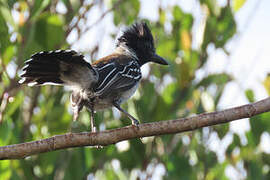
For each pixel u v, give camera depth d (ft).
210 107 38.52
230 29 40.11
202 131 40.37
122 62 35.47
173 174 39.14
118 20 42.63
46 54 29.60
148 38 39.78
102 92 32.12
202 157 39.83
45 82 30.76
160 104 39.24
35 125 40.83
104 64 34.45
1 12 36.68
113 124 38.99
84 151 37.78
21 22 38.06
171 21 41.98
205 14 40.96
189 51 40.34
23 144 27.99
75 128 39.40
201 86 39.24
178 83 39.73
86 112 39.24
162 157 39.75
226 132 40.04
